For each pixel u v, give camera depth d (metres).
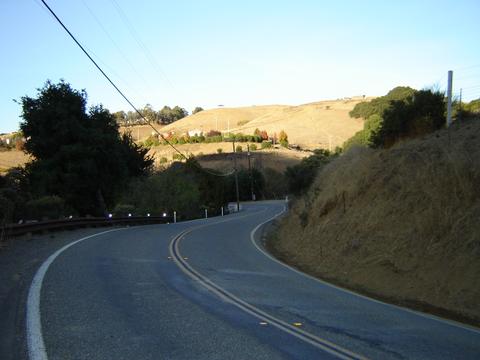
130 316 7.98
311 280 13.32
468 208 13.05
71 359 5.88
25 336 6.69
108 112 39.06
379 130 24.89
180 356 6.11
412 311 9.93
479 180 13.48
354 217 18.47
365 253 15.53
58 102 35.38
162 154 118.81
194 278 11.95
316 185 30.09
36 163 34.59
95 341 6.60
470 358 6.60
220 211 69.69
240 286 11.38
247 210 67.25
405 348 6.92
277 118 165.12
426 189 15.22
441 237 13.12
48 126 35.16
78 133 34.97
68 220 24.02
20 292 9.28
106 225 30.06
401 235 14.70
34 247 15.91
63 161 34.69
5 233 16.91
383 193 17.91
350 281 14.06
